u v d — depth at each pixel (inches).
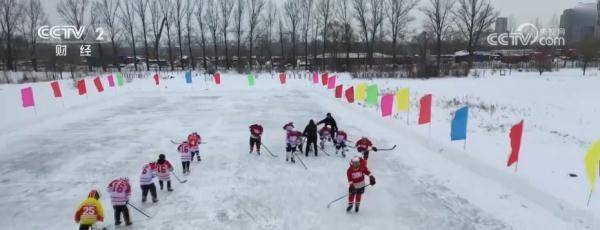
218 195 383.2
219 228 317.1
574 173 395.5
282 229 314.5
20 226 326.6
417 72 1624.0
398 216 335.3
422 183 408.2
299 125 713.6
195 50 3531.0
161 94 1183.6
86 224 283.6
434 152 514.9
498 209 342.3
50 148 559.5
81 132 660.7
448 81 1371.8
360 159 342.6
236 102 1011.3
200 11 2277.3
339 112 842.8
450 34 2544.3
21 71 2092.8
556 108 776.9
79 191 399.2
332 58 2317.9
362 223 323.6
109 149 553.9
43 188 407.2
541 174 394.6
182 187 404.2
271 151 537.3
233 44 2647.6
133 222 327.6
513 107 807.7
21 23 2342.5
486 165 430.9
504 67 2097.7
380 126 687.7
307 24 2338.8
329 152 532.1
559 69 1884.8
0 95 1019.3
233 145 569.3
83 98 1033.5
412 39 2706.7
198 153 489.1
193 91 1248.2
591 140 525.7
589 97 887.7
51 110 847.7
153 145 574.9
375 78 1585.9
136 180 428.5
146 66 2372.0
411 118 715.4
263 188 400.5
